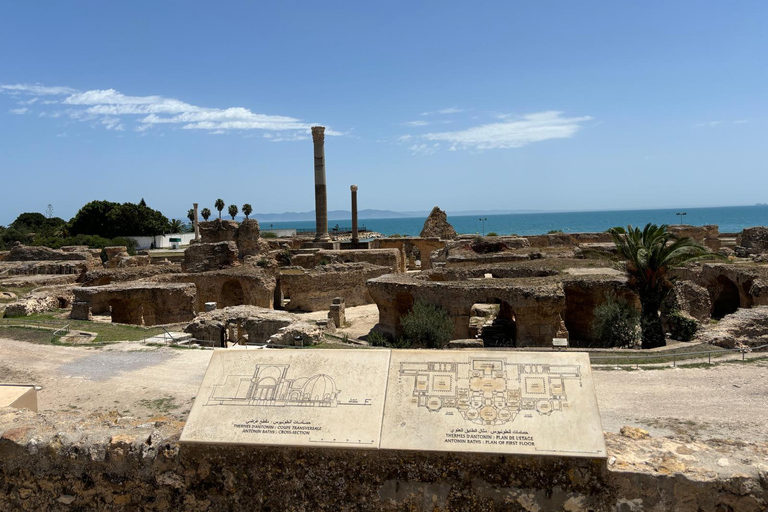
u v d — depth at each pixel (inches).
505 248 2322.8
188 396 722.2
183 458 342.0
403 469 317.1
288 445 319.6
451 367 341.4
